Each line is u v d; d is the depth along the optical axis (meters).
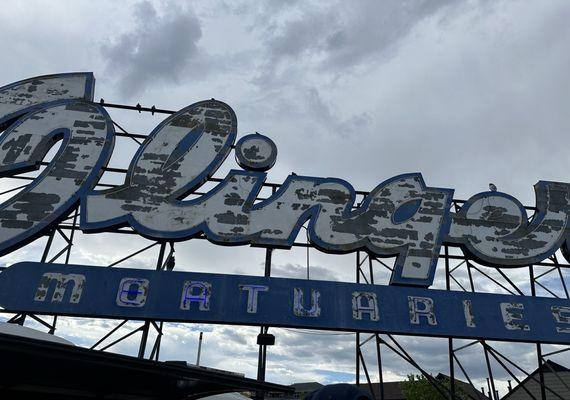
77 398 8.25
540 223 15.07
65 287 11.81
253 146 14.99
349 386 7.78
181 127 14.82
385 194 14.80
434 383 12.62
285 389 7.73
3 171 13.56
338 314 12.54
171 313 11.88
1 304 11.37
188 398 8.48
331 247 13.77
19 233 12.59
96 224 12.96
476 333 12.88
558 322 13.34
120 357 5.88
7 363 6.02
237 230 13.56
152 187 13.76
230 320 12.04
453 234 14.51
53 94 15.01
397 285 13.70
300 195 14.35
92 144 14.14
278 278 12.74
